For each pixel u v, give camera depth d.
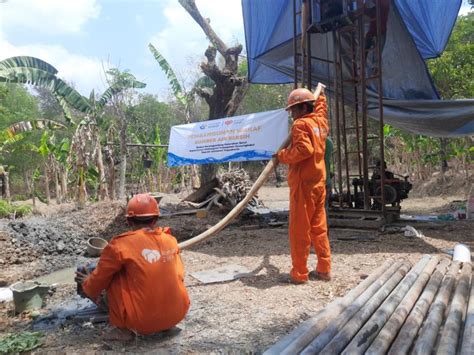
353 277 5.16
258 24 10.18
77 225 10.59
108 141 16.33
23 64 14.15
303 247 4.90
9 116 29.27
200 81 18.98
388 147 22.25
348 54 9.79
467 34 19.55
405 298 4.04
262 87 32.38
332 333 3.31
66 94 14.88
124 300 3.40
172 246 3.58
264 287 4.89
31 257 8.33
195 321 3.95
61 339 3.69
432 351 3.05
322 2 8.33
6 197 17.84
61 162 18.44
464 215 9.46
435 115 8.93
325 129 4.98
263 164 29.03
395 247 6.68
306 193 4.85
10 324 4.21
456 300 3.92
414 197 16.62
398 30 9.20
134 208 3.56
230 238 8.07
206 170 12.91
